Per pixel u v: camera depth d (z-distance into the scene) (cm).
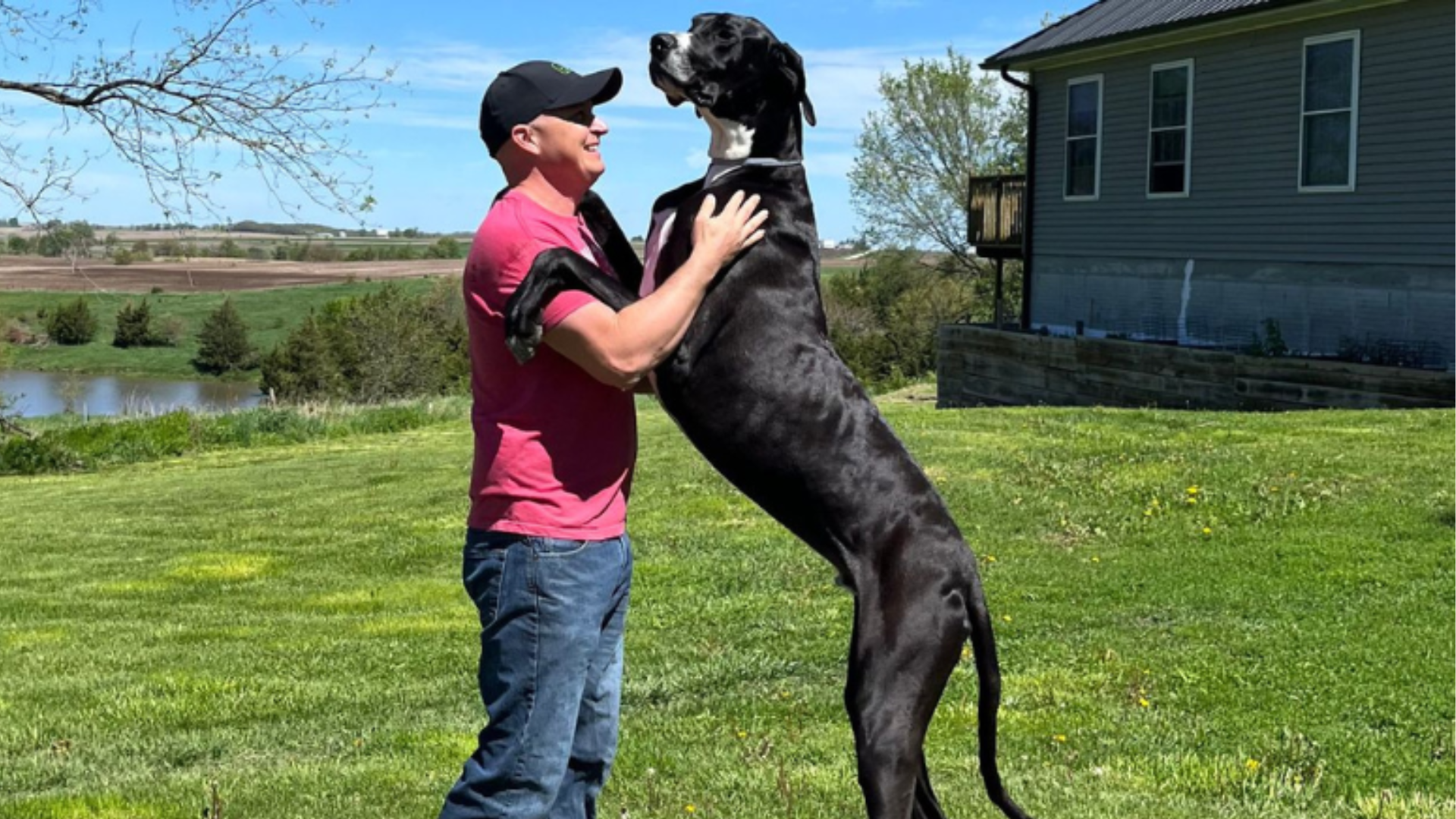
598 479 325
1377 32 1625
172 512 1335
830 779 522
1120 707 612
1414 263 1590
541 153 327
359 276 5016
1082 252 2136
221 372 3916
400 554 1073
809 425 345
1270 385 1678
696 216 355
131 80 1049
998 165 3653
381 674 734
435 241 6506
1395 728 574
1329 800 500
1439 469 1048
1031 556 909
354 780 539
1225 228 1864
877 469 347
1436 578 789
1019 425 1415
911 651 338
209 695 694
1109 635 722
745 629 783
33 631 854
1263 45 1788
